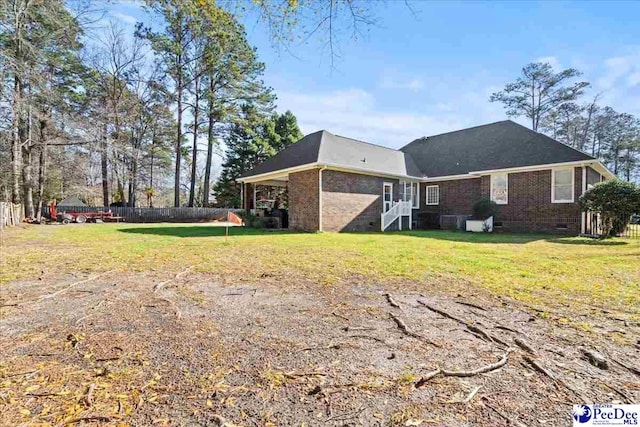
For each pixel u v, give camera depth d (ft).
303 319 10.37
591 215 42.83
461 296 12.84
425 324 9.89
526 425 5.35
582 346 8.23
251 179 58.95
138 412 5.65
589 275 16.48
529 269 18.10
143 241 34.14
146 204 121.90
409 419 5.50
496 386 6.52
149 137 97.40
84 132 60.59
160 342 8.60
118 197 106.42
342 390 6.39
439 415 5.61
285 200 97.19
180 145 91.81
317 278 16.16
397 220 55.93
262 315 10.77
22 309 11.38
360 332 9.31
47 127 59.57
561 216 45.32
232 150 103.35
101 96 80.38
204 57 79.20
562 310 11.02
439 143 67.92
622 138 107.55
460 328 9.57
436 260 21.17
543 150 48.39
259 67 88.69
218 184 104.99
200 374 6.95
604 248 28.07
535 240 35.65
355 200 51.03
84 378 6.77
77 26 49.42
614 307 11.27
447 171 59.98
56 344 8.48
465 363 7.45
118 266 19.54
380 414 5.65
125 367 7.25
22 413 5.58
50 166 73.36
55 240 34.73
